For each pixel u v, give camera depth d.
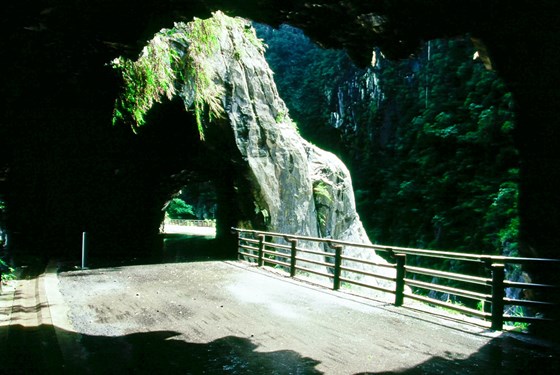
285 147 16.62
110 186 15.27
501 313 5.89
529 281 6.69
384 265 7.70
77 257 13.41
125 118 12.35
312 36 6.75
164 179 18.78
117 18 5.36
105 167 14.98
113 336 5.50
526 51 5.95
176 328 5.92
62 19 5.07
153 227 19.41
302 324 6.21
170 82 12.10
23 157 12.32
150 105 11.38
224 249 16.92
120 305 7.15
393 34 6.31
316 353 5.02
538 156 6.24
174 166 18.17
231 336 5.61
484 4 5.51
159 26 6.05
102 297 7.71
